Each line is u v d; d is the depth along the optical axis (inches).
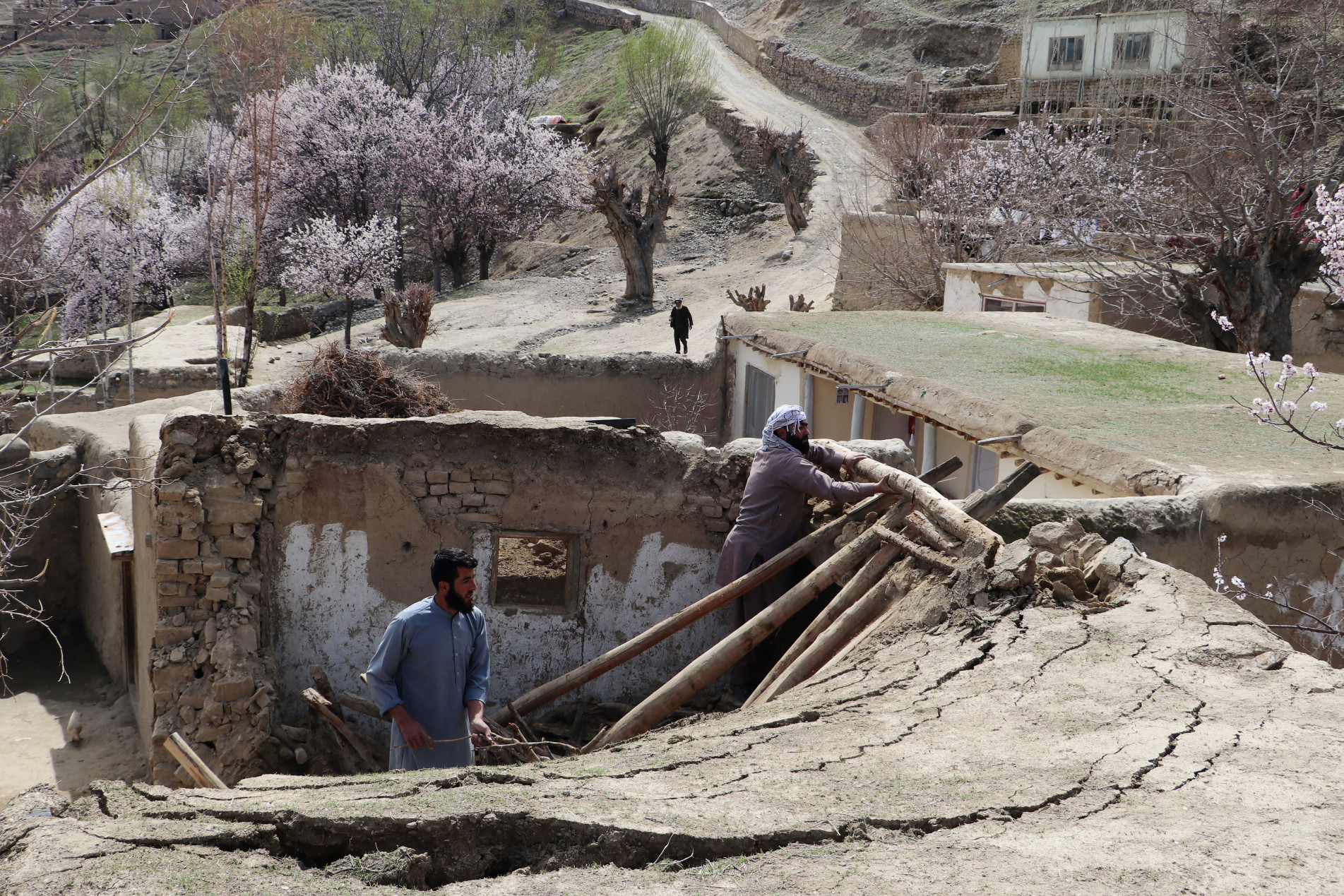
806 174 1622.8
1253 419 300.4
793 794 95.5
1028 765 102.0
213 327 1069.1
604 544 255.9
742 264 1422.2
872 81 1878.7
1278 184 451.8
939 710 119.3
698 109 1994.3
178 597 239.8
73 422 453.7
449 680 162.2
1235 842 84.9
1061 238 634.8
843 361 426.9
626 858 85.0
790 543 229.3
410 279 1749.5
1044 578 155.2
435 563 160.9
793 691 143.7
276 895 75.5
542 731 238.4
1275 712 113.0
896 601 171.2
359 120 1617.9
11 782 296.5
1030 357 417.4
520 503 252.8
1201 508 213.8
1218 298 531.8
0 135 255.9
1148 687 121.1
